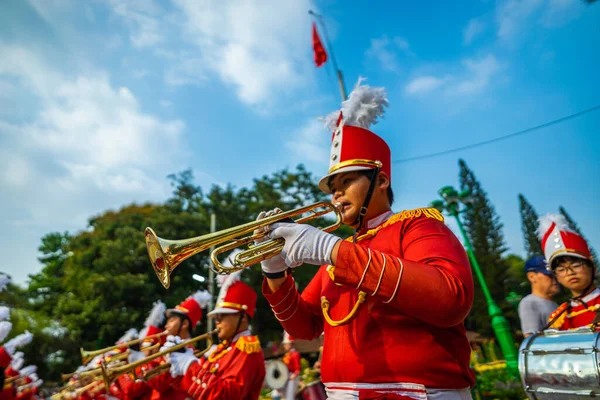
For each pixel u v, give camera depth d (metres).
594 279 3.89
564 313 3.86
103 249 26.94
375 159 2.33
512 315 30.52
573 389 2.51
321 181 2.45
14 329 22.45
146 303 25.48
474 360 8.92
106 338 24.64
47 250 34.69
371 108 2.42
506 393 6.87
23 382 5.29
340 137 2.38
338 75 13.99
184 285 26.73
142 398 4.84
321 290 2.52
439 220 2.07
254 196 36.22
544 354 2.71
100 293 25.08
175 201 33.28
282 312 2.45
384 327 1.88
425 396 1.73
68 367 23.83
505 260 41.22
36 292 28.83
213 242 2.06
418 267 1.70
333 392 1.99
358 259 1.75
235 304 4.42
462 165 45.59
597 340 2.50
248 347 3.97
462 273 1.76
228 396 3.62
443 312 1.66
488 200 43.19
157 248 2.10
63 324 25.42
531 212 43.59
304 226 1.92
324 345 2.15
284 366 7.91
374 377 1.82
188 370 3.93
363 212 2.27
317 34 13.83
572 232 3.98
